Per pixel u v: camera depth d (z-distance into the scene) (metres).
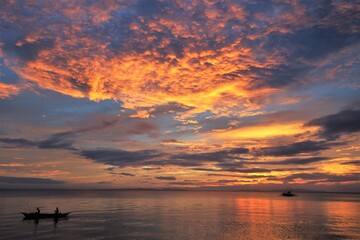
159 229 65.38
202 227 68.75
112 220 80.44
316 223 77.56
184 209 121.50
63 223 73.69
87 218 84.69
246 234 60.50
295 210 119.56
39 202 161.50
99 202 168.00
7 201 168.12
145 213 101.69
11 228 65.50
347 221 81.75
